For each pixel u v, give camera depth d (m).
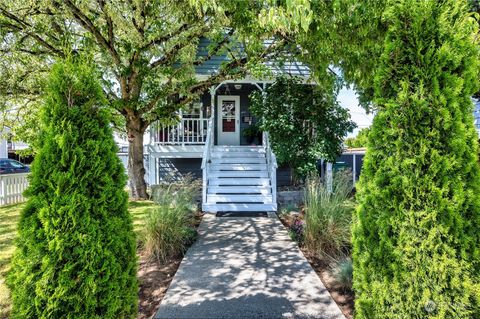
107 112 2.18
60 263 1.89
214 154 9.43
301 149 8.95
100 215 2.02
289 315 2.86
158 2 5.51
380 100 1.92
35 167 1.95
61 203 1.91
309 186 5.75
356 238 2.05
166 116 8.36
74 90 2.06
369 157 1.97
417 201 1.73
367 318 1.92
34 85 7.61
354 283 2.08
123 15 5.86
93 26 6.16
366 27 2.72
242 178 8.34
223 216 7.01
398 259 1.76
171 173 10.55
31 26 6.55
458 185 1.68
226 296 3.23
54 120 2.00
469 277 1.64
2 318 2.74
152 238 4.41
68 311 1.88
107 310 1.98
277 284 3.52
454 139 1.70
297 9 2.38
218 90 11.57
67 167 1.96
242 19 3.52
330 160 8.90
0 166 15.74
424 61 1.79
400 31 1.88
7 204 8.09
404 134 1.81
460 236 1.66
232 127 11.63
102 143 2.08
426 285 1.68
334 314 2.88
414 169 1.76
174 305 3.04
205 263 4.15
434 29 1.79
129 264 2.19
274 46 6.38
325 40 3.16
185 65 7.25
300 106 8.93
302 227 5.11
